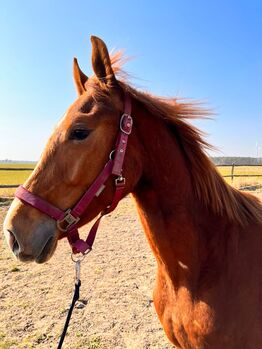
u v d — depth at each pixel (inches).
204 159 73.1
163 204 70.3
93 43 67.3
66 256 227.1
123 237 273.1
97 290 170.1
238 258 69.3
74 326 137.7
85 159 62.6
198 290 68.9
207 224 71.9
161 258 73.2
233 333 64.8
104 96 65.8
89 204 64.2
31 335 131.3
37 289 171.6
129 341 127.8
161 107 71.2
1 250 238.2
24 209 62.5
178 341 75.3
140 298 161.5
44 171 63.2
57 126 65.9
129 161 67.0
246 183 610.5
